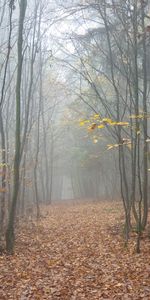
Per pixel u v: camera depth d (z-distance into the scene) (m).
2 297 8.32
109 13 17.17
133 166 14.18
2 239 13.91
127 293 8.23
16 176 12.80
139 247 12.03
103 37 17.30
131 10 13.49
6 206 19.83
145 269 9.90
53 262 11.34
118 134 14.39
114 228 16.47
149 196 22.58
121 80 21.09
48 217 22.77
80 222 19.80
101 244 13.66
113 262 10.99
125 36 16.25
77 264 11.02
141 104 22.38
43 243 14.41
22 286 9.02
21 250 13.09
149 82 16.84
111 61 14.41
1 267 10.78
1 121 15.17
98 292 8.43
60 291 8.60
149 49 15.77
